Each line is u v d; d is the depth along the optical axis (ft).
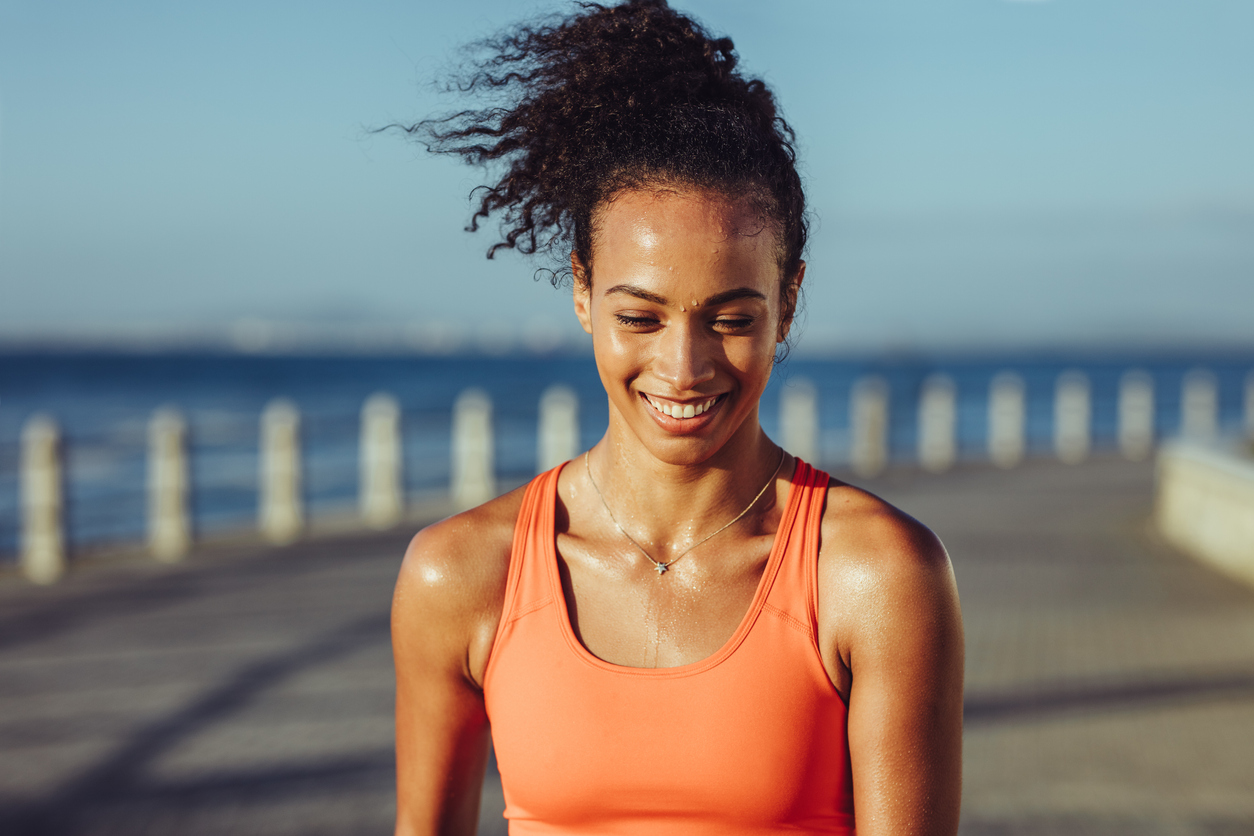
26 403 151.43
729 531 4.33
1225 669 19.65
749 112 4.37
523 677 4.23
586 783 4.08
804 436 56.65
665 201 3.97
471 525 4.56
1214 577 28.58
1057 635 22.11
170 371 283.79
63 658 21.15
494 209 5.03
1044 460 64.80
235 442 75.31
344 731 16.75
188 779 14.76
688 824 4.04
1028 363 465.06
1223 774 14.53
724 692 4.01
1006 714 17.08
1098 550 32.81
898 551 4.08
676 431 4.07
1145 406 74.84
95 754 15.76
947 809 4.00
